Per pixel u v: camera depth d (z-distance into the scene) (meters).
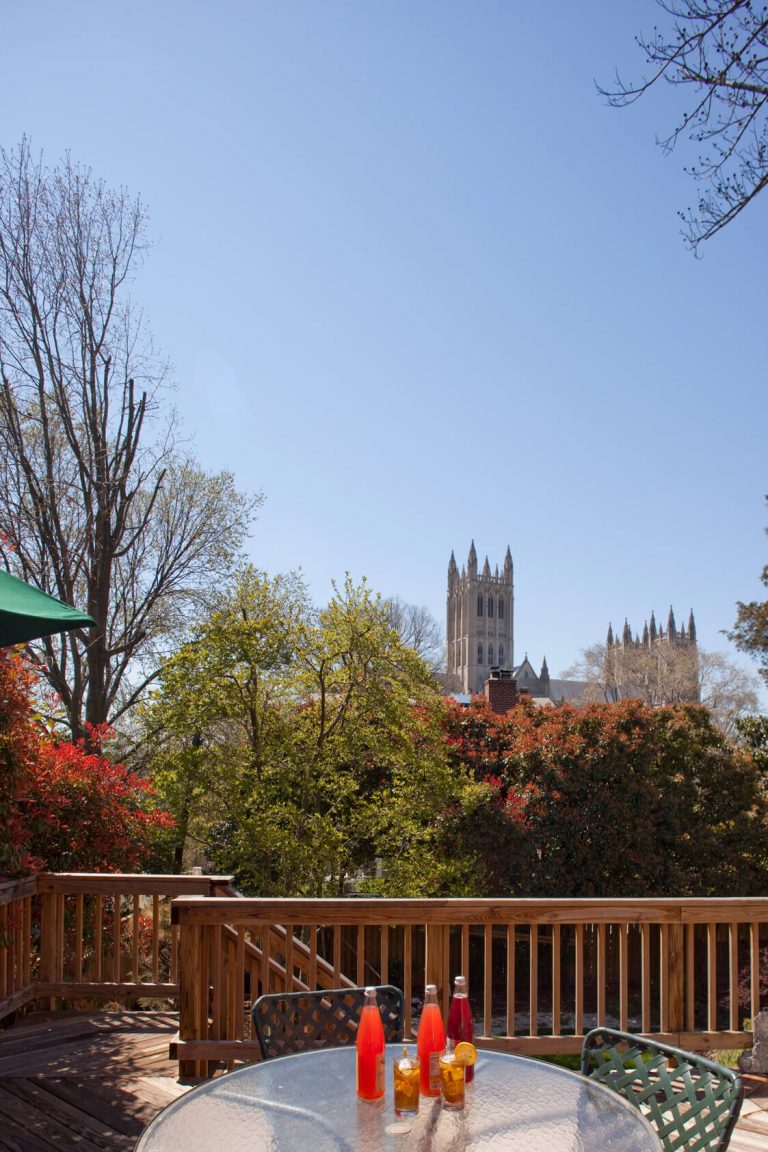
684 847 15.34
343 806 12.27
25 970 5.92
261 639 11.44
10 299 14.34
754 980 4.89
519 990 15.42
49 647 14.22
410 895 11.52
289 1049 3.24
